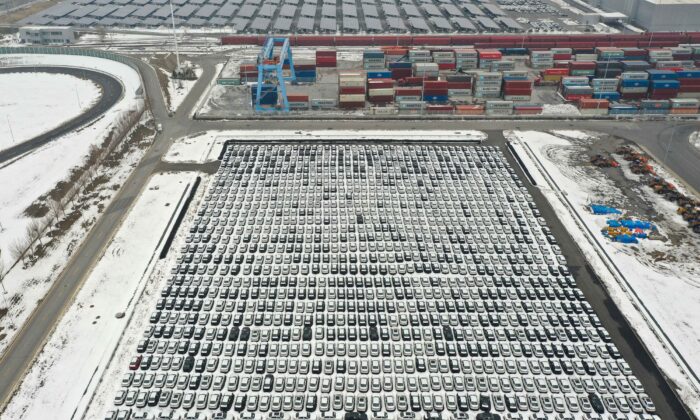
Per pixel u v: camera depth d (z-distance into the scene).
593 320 70.25
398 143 121.06
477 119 133.62
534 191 101.50
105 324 69.38
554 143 120.25
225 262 81.75
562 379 62.44
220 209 95.44
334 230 89.69
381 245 86.00
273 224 91.25
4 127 128.62
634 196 99.38
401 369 63.62
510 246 85.69
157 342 66.75
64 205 95.62
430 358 64.69
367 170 108.69
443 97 142.88
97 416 57.09
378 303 73.88
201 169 108.69
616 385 61.00
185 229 89.88
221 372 63.12
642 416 57.47
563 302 73.50
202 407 58.50
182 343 66.44
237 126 129.00
